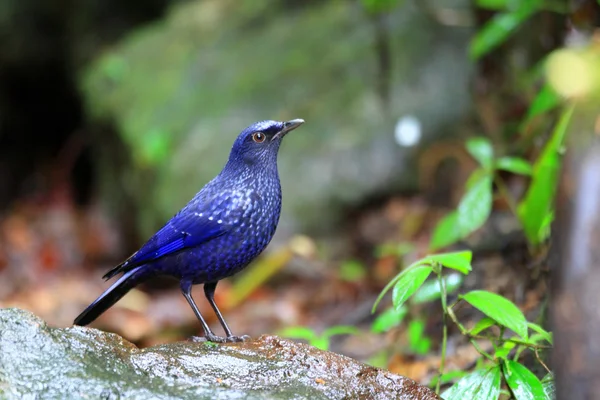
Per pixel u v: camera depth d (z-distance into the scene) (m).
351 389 5.99
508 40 12.37
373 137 14.53
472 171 14.02
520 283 9.41
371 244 13.73
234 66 16.62
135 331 12.74
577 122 4.45
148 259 7.85
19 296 14.97
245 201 7.76
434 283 7.86
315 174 14.33
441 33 15.63
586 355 4.39
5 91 20.50
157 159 15.70
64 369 5.55
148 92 16.91
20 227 19.00
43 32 20.09
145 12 19.77
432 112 14.62
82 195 20.33
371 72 15.51
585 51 4.28
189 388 5.57
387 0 12.20
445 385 8.16
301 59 16.25
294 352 6.24
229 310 13.29
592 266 4.35
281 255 13.46
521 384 6.09
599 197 4.34
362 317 11.80
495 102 12.50
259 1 18.00
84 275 16.55
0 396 5.36
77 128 20.97
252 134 7.88
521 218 9.11
